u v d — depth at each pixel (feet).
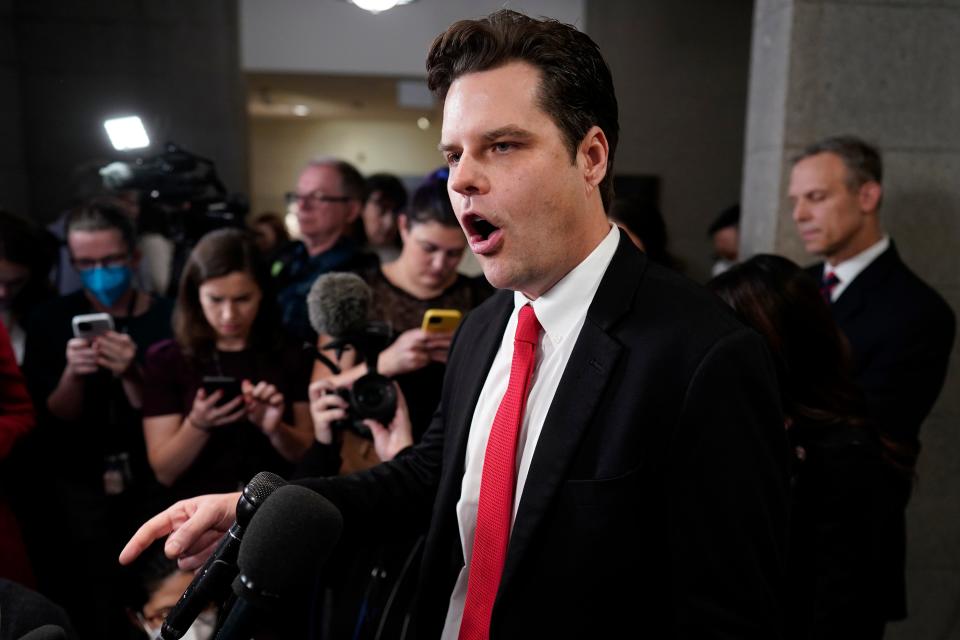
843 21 6.79
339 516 2.04
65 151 13.37
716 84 17.16
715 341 2.42
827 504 3.73
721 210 17.53
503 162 2.36
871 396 5.70
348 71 17.29
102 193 9.02
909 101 6.95
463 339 3.39
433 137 31.96
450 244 5.47
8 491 5.86
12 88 12.87
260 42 17.02
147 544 2.72
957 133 7.01
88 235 6.16
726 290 4.07
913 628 7.62
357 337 4.36
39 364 6.34
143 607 3.89
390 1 5.31
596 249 2.70
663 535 2.48
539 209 2.41
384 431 4.33
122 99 13.56
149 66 13.65
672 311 2.57
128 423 5.99
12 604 2.84
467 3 17.17
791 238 7.06
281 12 16.96
